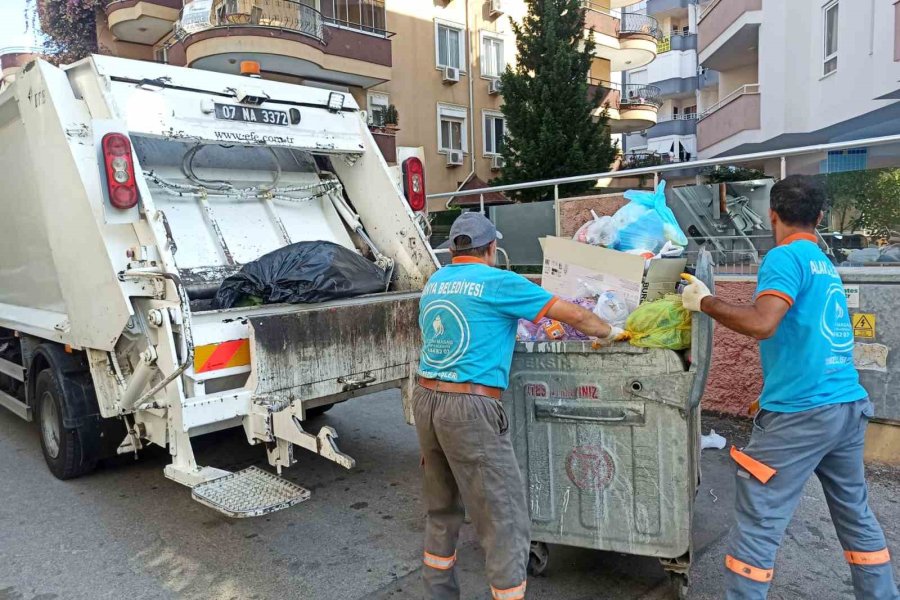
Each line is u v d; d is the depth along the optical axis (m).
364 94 19.39
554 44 15.70
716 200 5.38
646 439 2.89
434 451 2.77
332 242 4.98
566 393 3.01
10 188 4.85
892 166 4.49
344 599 3.15
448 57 21.44
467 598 3.13
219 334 3.51
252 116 4.62
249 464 5.07
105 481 4.73
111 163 3.48
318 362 3.81
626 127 27.50
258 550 3.67
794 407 2.51
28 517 4.13
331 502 4.30
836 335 2.55
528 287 2.65
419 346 4.37
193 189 4.67
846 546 2.70
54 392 4.49
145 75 4.18
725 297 5.29
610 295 3.08
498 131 23.00
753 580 2.54
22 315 5.04
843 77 12.19
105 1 20.23
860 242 4.64
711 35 17.20
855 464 2.63
